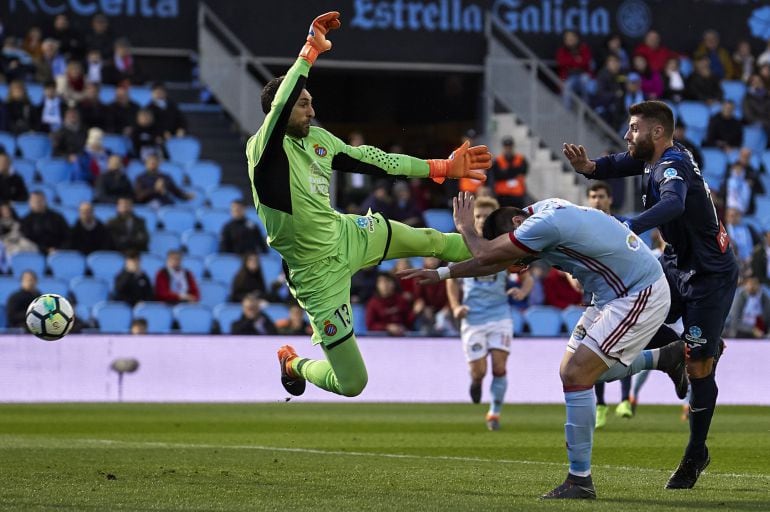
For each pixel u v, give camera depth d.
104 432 30.23
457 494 17.56
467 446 26.98
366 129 71.00
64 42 55.41
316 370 20.86
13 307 42.69
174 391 43.12
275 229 20.03
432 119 69.25
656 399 45.88
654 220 17.55
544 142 57.97
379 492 17.77
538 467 21.94
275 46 61.62
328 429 31.89
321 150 20.12
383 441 28.16
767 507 16.19
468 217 17.31
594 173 20.36
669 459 24.28
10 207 47.06
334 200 57.25
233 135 58.31
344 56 62.00
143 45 60.00
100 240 47.69
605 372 17.48
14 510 15.45
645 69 60.75
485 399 45.09
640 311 16.94
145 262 47.81
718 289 18.97
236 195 53.28
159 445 26.23
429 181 60.53
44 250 46.91
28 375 42.19
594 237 16.83
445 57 62.84
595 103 58.62
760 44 66.75
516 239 16.91
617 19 64.50
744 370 45.41
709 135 60.53
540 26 63.75
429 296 47.00
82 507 15.78
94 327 44.69
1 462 21.94
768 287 50.75
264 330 44.25
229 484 18.62
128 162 52.84
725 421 35.88
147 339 43.03
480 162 21.05
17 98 52.69
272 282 48.56
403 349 44.78
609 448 26.75
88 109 53.16
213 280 48.09
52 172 51.41
